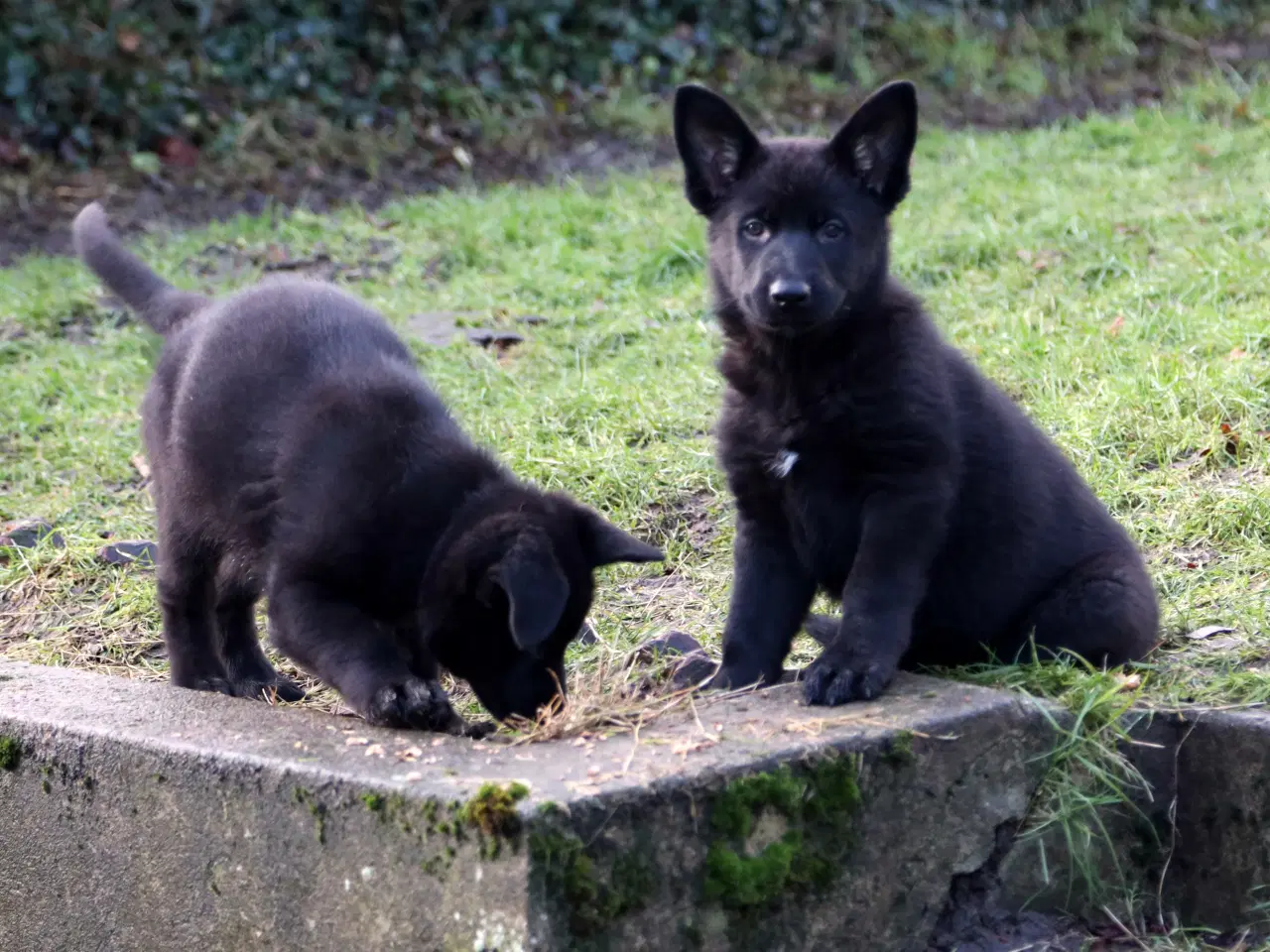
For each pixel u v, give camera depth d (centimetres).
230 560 845
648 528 1075
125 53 2295
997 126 2395
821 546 799
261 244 1881
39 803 701
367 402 782
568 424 1254
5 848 719
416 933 578
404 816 576
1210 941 682
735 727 643
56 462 1292
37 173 2158
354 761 613
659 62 2628
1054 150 2058
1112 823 696
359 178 2247
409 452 759
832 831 623
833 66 2670
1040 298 1423
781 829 610
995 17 2795
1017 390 1209
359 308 889
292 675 925
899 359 776
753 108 2506
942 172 1978
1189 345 1234
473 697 844
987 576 814
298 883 613
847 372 773
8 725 707
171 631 888
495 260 1802
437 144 2336
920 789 647
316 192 2184
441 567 713
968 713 660
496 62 2542
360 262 1823
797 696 704
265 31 2423
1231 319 1262
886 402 766
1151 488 1017
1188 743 695
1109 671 745
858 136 828
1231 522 950
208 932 646
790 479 796
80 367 1523
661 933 584
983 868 672
